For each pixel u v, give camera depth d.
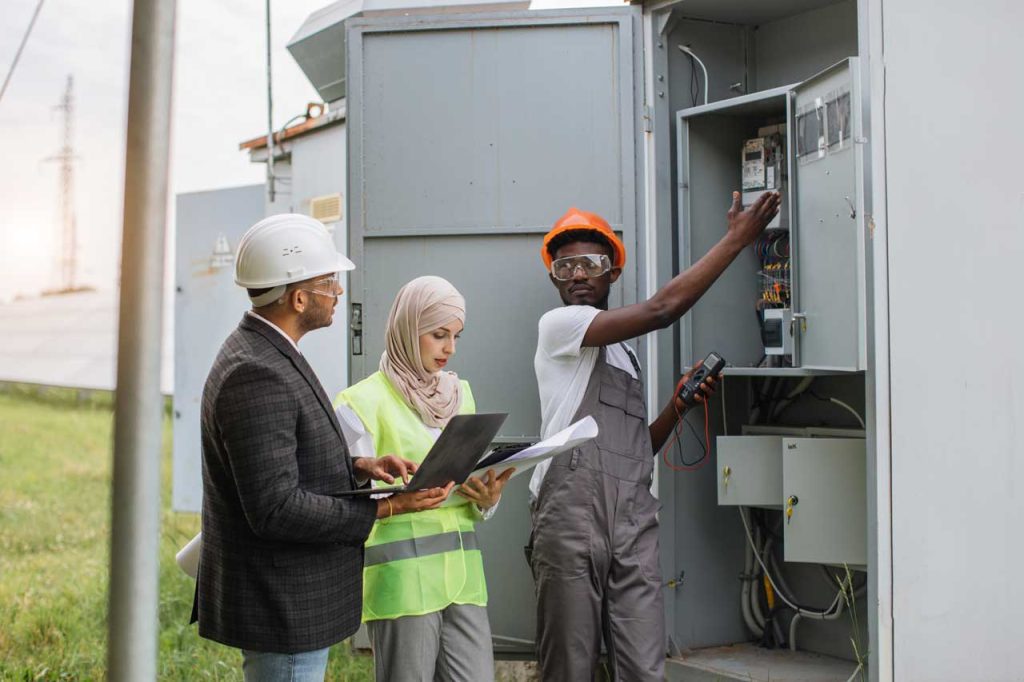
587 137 3.50
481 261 3.53
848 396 3.63
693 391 3.25
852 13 3.56
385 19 3.57
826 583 3.69
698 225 3.64
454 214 3.54
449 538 2.53
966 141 3.10
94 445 9.19
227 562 2.11
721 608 3.76
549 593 2.93
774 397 3.84
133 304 1.73
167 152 1.77
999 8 3.17
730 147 3.72
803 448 3.30
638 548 2.98
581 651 2.91
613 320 2.91
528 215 3.51
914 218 2.99
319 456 2.16
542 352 3.10
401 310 2.56
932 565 3.01
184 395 5.70
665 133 3.58
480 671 2.52
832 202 3.10
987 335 3.13
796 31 3.72
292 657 2.11
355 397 2.55
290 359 2.15
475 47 3.54
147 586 1.72
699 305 3.65
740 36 3.82
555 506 2.94
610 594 2.96
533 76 3.52
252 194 5.41
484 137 3.53
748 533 3.69
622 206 3.48
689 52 3.67
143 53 1.75
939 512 3.03
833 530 3.27
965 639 3.07
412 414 2.58
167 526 5.70
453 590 2.50
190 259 5.62
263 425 2.03
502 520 3.51
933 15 3.04
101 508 6.64
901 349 2.96
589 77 3.51
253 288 2.17
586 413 2.99
